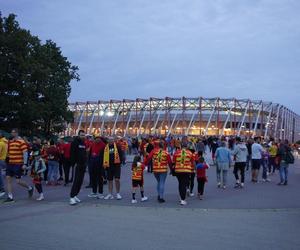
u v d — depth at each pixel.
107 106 103.69
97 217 11.48
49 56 45.31
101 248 7.98
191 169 14.15
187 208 13.14
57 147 20.28
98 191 16.17
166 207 13.33
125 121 104.19
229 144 33.44
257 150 21.78
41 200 14.74
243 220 11.20
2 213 11.96
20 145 14.56
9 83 38.78
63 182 21.20
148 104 99.88
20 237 8.88
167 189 18.42
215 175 25.56
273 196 16.14
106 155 15.21
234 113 100.69
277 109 105.69
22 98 39.06
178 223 10.70
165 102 98.44
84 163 14.04
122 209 12.92
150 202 14.43
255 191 17.77
